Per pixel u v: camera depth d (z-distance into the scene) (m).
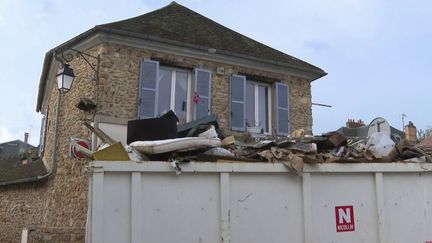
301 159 4.52
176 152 4.51
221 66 13.42
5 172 18.27
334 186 4.73
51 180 13.38
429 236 5.03
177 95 12.88
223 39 14.38
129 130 5.66
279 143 5.37
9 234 16.02
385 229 4.81
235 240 4.23
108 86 11.66
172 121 5.65
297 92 14.67
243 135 12.98
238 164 4.32
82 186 11.62
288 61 14.61
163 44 12.37
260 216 4.36
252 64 13.83
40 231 13.05
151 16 14.12
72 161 12.26
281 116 14.04
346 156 5.33
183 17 15.04
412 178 5.11
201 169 4.20
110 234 3.86
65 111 13.12
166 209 4.06
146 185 4.04
